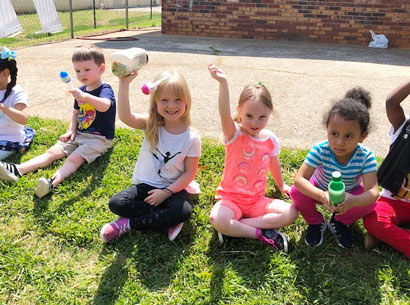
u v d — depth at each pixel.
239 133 2.46
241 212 2.51
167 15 10.77
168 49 8.35
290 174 3.14
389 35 9.39
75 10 24.78
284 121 4.25
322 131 4.00
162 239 2.44
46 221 2.60
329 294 2.05
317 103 4.87
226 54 7.87
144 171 2.65
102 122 3.27
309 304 2.00
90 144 3.24
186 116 2.62
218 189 2.63
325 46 9.30
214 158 3.30
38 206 2.73
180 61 7.07
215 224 2.36
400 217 2.43
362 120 2.18
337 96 5.14
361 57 7.93
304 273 2.17
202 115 4.40
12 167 3.02
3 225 2.57
